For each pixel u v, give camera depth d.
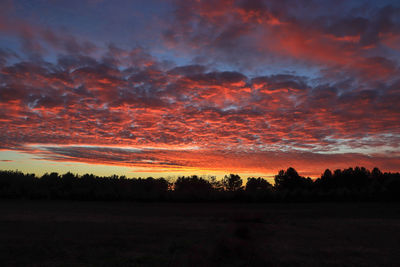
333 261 10.17
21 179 56.16
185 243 12.17
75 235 14.80
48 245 12.09
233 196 47.94
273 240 13.15
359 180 71.75
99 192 50.47
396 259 10.67
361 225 20.81
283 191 49.50
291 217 26.91
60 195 50.81
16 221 20.47
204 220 22.72
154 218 24.36
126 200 49.31
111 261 9.45
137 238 13.98
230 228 11.26
